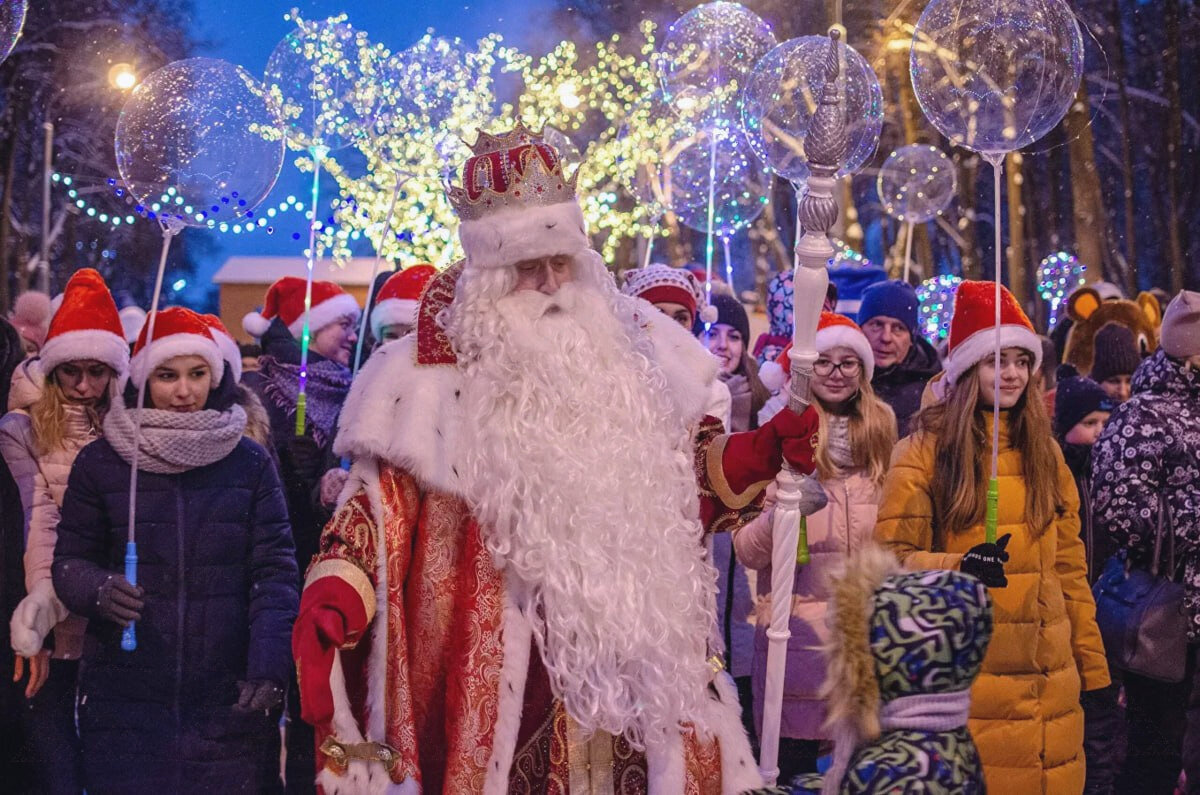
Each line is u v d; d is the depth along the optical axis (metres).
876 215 19.78
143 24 18.14
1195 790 4.22
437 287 2.87
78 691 3.93
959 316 3.80
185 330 3.77
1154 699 4.52
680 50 6.88
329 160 8.84
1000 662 3.60
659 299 4.96
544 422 2.67
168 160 3.97
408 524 2.71
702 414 2.89
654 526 2.68
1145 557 4.28
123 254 18.31
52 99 17.58
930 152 8.70
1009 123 3.77
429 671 2.70
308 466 4.99
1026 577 3.64
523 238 2.72
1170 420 4.20
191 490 3.67
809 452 2.81
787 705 4.02
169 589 3.61
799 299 2.77
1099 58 19.00
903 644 1.83
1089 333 7.71
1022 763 3.57
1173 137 19.44
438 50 5.73
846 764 1.85
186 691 3.60
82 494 3.66
